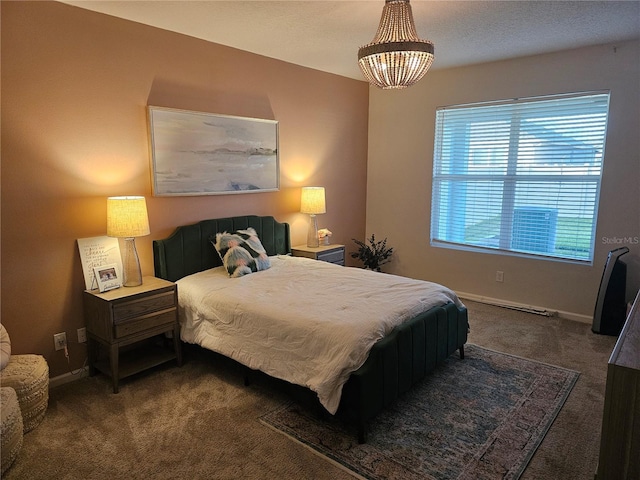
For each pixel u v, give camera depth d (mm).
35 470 2016
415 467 2037
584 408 2543
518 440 2238
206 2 2688
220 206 3791
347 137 5039
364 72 2312
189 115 3418
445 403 2598
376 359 2199
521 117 4180
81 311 2934
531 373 2982
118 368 2859
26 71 2549
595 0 2637
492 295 4555
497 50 3789
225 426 2369
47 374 2451
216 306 2854
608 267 3605
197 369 3062
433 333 2711
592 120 3801
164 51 3227
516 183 4309
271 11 2844
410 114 4922
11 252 2594
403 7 2227
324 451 2154
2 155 2502
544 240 4211
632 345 1560
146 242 3285
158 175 3268
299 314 2504
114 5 2732
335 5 2727
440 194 4879
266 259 3635
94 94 2871
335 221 5055
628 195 3652
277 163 4227
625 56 3531
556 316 4117
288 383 2473
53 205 2746
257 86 3945
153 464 2061
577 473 1997
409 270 5191
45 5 2594
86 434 2293
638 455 1428
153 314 2898
